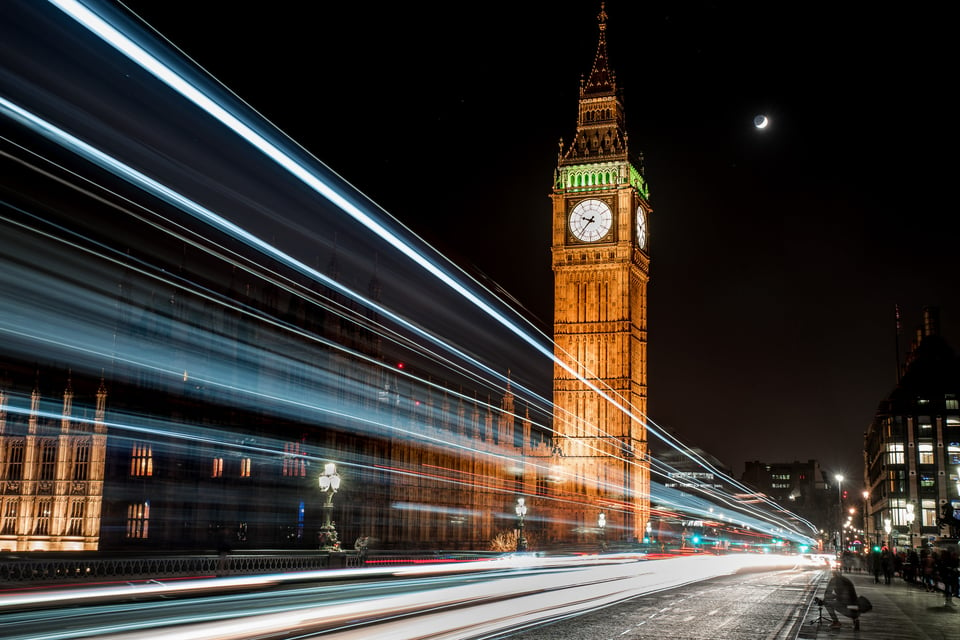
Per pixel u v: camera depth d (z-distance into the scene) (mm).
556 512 150750
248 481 96812
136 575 44125
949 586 42688
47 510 93438
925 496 130750
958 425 131750
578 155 159750
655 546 144500
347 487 102250
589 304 156875
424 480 117875
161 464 94375
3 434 95625
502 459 143875
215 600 36344
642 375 166125
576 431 154125
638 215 163250
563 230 158250
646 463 162375
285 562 53562
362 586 46625
